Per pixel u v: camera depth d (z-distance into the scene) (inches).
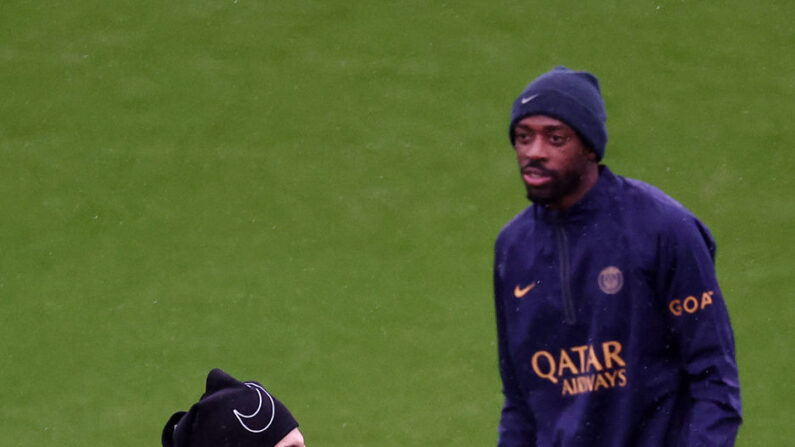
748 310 1429.6
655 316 524.4
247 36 1568.7
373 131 1525.6
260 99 1542.8
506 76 1547.7
